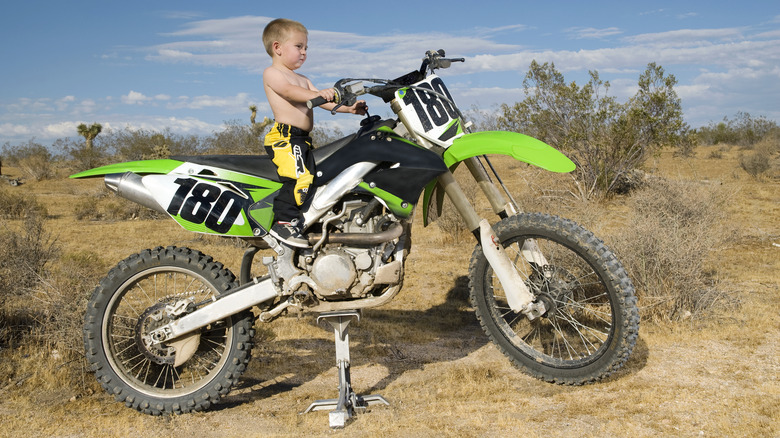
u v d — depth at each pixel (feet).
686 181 33.96
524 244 12.48
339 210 11.43
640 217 21.67
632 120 46.73
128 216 50.19
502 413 11.00
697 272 16.79
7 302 17.65
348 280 11.18
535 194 43.47
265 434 10.71
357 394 12.37
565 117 48.60
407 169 10.91
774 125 133.69
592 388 11.96
